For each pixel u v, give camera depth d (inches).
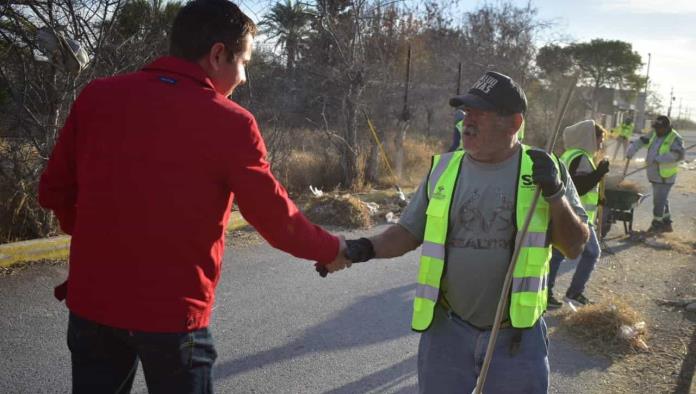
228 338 201.0
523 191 102.8
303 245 95.0
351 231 368.2
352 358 190.4
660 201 415.5
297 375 177.0
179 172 85.9
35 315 209.8
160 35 336.2
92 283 87.8
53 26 279.4
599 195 311.6
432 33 709.3
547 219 102.7
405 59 577.0
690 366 191.0
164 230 85.6
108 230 86.8
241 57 96.1
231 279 264.7
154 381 89.9
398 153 529.7
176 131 86.1
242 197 88.8
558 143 764.0
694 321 234.7
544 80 828.0
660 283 288.7
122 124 87.5
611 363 194.5
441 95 745.0
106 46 307.9
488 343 103.8
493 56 796.6
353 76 483.5
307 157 492.4
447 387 107.6
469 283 104.3
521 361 102.7
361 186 488.4
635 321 215.9
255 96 457.7
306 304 237.5
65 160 95.4
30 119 293.1
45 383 164.4
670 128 411.8
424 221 113.0
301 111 495.5
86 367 92.3
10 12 279.3
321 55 494.9
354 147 490.9
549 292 244.5
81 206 90.2
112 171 87.2
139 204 85.7
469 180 105.7
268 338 202.7
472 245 103.8
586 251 240.5
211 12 91.3
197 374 90.2
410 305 242.5
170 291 86.2
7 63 291.7
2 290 231.5
